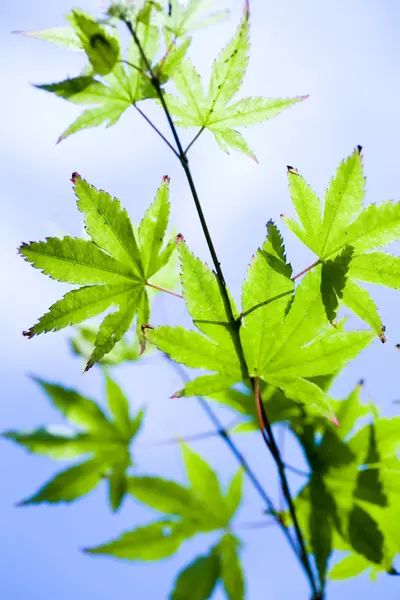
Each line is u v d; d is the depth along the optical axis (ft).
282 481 1.87
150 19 1.80
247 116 1.86
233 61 1.85
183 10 1.81
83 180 1.86
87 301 1.86
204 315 1.83
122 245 1.87
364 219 1.85
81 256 1.86
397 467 1.92
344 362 1.84
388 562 1.89
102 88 1.84
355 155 1.85
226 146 1.87
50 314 1.85
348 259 1.85
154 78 1.82
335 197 1.85
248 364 1.85
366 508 1.91
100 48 1.80
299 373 1.85
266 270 1.83
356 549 1.90
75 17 1.79
